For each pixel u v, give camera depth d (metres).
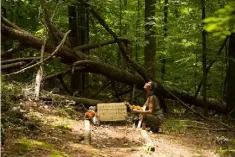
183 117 12.75
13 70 12.34
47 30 11.35
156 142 8.29
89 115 9.46
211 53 13.97
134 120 9.81
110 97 14.54
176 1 12.84
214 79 16.20
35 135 7.00
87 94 14.72
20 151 5.72
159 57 17.80
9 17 15.85
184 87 16.84
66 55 11.93
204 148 8.41
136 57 18.55
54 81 14.57
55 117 8.94
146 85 9.63
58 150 6.25
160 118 9.60
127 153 6.86
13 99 9.16
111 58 16.80
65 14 16.02
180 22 13.90
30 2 15.16
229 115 13.24
